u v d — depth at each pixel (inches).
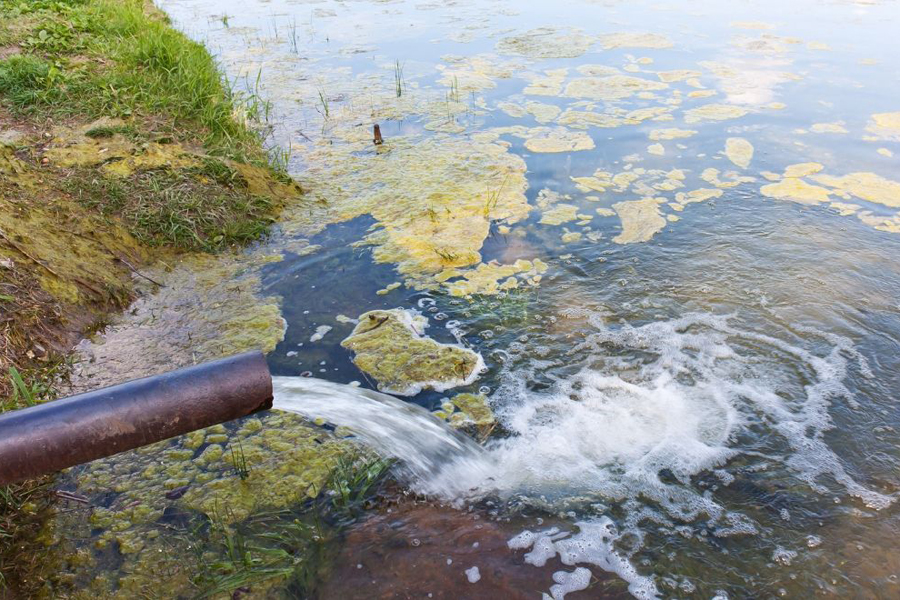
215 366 79.5
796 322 152.7
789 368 140.9
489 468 121.5
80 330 151.6
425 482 118.8
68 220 173.6
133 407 75.8
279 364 145.3
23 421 73.2
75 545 106.1
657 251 179.6
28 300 146.7
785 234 184.4
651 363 144.3
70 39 270.7
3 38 255.6
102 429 74.8
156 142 210.4
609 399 136.1
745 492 115.0
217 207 194.7
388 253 183.9
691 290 164.6
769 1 433.7
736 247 179.6
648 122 255.6
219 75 277.9
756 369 141.5
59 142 200.5
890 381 136.1
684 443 125.3
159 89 238.7
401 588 100.3
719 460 121.5
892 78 291.0
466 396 137.0
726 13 402.6
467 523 111.2
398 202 207.9
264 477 119.0
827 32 359.9
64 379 137.8
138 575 101.6
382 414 132.0
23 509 111.7
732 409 132.3
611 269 173.5
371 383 140.5
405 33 375.2
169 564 103.4
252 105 265.9
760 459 121.2
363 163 232.7
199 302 165.3
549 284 169.2
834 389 135.1
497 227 193.6
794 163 222.7
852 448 122.0
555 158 231.0
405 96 286.4
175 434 78.6
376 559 104.8
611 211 199.0
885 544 103.7
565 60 323.9
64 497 114.3
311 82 304.2
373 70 318.3
